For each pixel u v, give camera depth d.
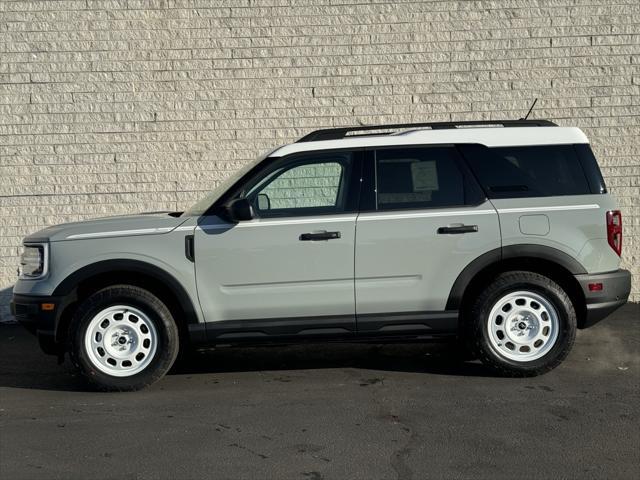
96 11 9.45
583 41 9.42
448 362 7.00
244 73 9.52
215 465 4.68
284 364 7.10
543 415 5.46
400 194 6.32
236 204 6.08
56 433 5.30
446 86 9.51
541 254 6.24
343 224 6.21
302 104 9.54
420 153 6.39
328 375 6.67
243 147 9.56
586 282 6.27
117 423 5.49
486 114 9.52
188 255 6.20
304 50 9.52
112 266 6.18
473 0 9.45
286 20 9.50
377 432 5.20
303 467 4.63
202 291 6.20
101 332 6.19
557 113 9.47
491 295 6.24
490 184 6.33
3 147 9.48
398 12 9.48
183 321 6.42
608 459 4.68
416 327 6.29
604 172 9.45
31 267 6.41
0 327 9.24
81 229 6.30
